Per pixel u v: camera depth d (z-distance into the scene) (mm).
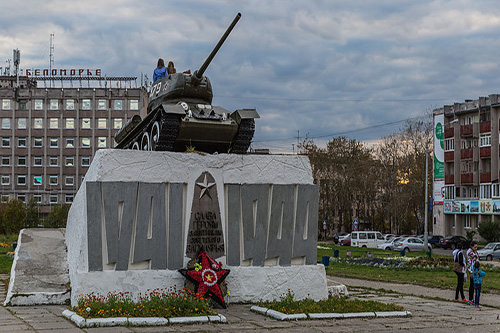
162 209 15047
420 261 31281
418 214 78188
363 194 75750
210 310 13406
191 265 14992
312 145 73938
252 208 15898
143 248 14773
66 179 85312
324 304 14594
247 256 15695
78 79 86500
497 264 36250
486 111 63344
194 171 15469
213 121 19188
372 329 12508
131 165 14898
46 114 85312
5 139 85375
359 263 33156
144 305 13133
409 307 16172
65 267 17094
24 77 92062
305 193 16391
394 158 71500
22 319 12742
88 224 14344
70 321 12492
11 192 84750
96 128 85250
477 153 64375
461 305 16922
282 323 12914
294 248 16172
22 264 17078
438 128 69062
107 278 14312
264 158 16141
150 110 21609
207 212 15484
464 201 65250
